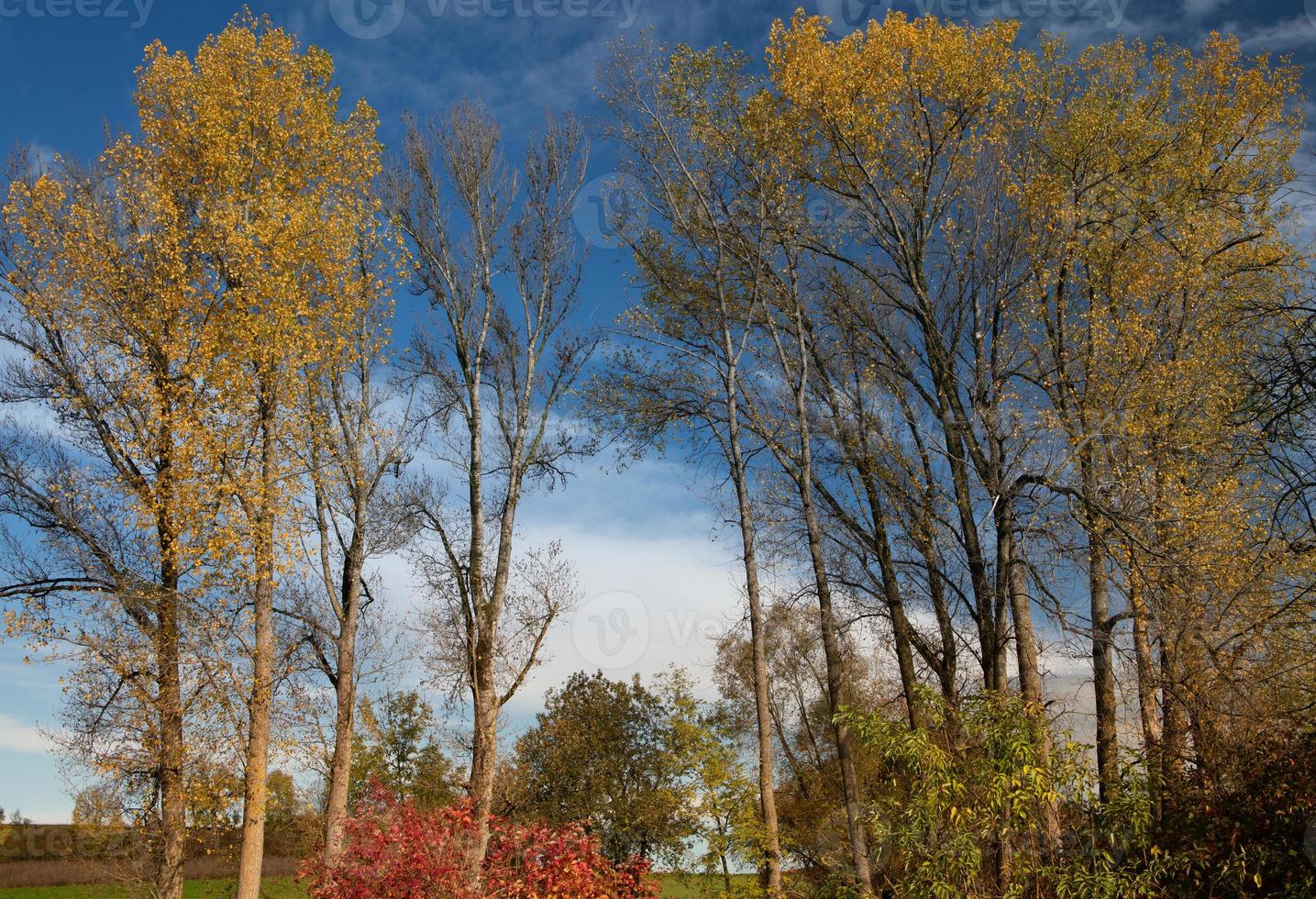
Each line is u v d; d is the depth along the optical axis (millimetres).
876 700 22109
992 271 15891
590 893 12352
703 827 20719
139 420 15938
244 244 15680
